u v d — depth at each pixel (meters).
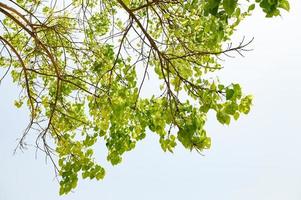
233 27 5.69
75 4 8.31
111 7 7.84
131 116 6.23
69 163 6.49
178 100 5.81
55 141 7.30
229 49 5.31
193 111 5.44
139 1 7.48
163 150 5.77
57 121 7.52
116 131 6.32
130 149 6.33
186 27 6.57
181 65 6.77
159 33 7.60
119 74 6.62
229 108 5.04
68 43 8.10
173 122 5.55
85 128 6.99
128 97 6.21
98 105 6.54
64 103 7.68
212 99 5.15
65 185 6.37
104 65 7.36
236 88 5.00
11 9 6.41
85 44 7.78
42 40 7.79
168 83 6.00
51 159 6.66
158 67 6.67
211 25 4.63
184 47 6.63
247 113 5.14
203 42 6.35
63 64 8.32
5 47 6.92
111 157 6.30
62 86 7.76
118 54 6.50
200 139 5.23
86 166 6.43
